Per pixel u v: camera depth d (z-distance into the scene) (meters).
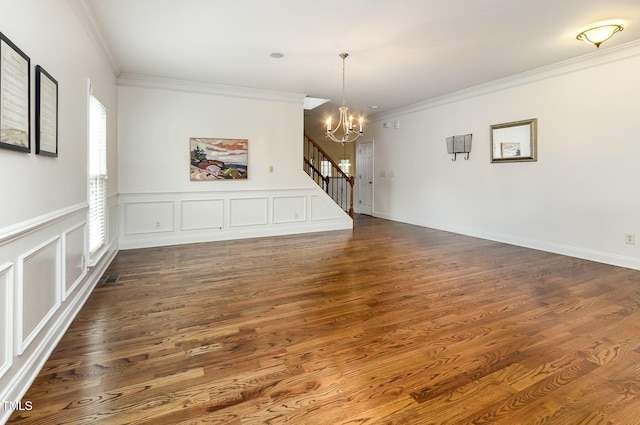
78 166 2.77
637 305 2.85
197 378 1.83
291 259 4.41
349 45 3.87
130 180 5.00
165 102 5.18
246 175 5.80
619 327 2.45
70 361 1.98
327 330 2.42
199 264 4.15
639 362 2.00
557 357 2.06
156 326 2.46
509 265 4.12
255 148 5.86
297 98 6.14
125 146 4.96
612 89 4.07
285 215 6.21
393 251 4.87
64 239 2.35
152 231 5.18
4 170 1.58
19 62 1.71
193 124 5.37
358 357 2.06
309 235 6.10
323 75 4.98
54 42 2.25
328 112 7.99
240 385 1.78
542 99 4.80
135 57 4.21
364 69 4.73
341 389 1.75
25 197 1.79
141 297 3.04
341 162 12.28
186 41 3.74
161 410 1.57
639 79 3.84
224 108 5.57
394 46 3.90
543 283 3.44
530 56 4.25
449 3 2.96
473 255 4.62
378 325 2.50
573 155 4.48
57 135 2.26
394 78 5.17
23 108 1.75
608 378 1.85
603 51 4.06
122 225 4.98
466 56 4.24
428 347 2.19
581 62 4.32
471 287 3.32
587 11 3.10
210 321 2.55
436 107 6.57
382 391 1.74
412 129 7.20
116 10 3.04
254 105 5.80
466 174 6.03
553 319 2.59
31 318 1.83
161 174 5.20
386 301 2.97
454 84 5.52
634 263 3.95
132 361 1.99
